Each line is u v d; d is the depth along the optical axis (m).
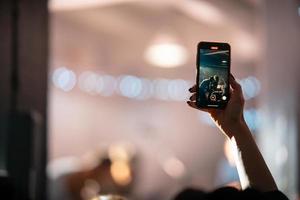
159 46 8.18
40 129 3.86
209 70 1.57
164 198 8.21
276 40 4.77
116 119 10.01
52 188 5.70
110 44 9.05
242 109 1.54
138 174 7.52
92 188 5.45
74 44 8.74
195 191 2.71
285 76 4.70
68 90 9.24
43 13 4.02
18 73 3.82
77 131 9.57
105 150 6.38
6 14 3.79
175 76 9.99
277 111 4.75
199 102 1.55
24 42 3.88
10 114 3.65
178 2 7.18
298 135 4.58
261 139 4.94
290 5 4.67
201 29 8.05
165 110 10.30
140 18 7.99
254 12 6.82
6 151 3.62
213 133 10.35
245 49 8.02
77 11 7.50
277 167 4.68
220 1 6.93
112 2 6.87
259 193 1.38
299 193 4.50
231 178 6.16
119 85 9.74
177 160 9.07
